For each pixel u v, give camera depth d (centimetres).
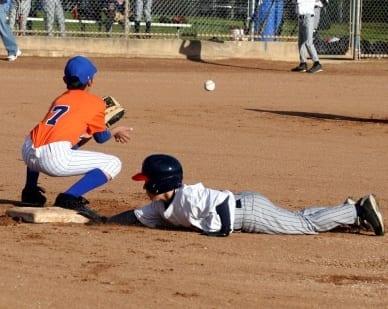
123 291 1273
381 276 1388
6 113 3080
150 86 3853
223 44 4966
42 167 1659
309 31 4441
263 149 2588
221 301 1245
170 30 5100
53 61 4550
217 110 3284
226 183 2123
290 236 1612
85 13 4888
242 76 4288
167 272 1368
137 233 1598
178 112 3212
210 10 5088
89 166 1675
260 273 1380
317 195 2012
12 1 4719
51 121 1666
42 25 4956
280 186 2103
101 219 1695
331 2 5106
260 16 5012
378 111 3381
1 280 1311
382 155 2547
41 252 1461
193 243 1536
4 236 1555
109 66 4456
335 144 2700
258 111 3291
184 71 4394
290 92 3831
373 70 4666
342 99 3672
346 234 1644
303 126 3005
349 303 1255
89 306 1211
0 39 4772
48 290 1272
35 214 1650
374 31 5394
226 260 1442
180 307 1216
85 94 1695
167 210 1598
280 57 5031
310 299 1266
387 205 1923
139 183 2112
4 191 1989
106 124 1745
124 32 4878
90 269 1374
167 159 1596
